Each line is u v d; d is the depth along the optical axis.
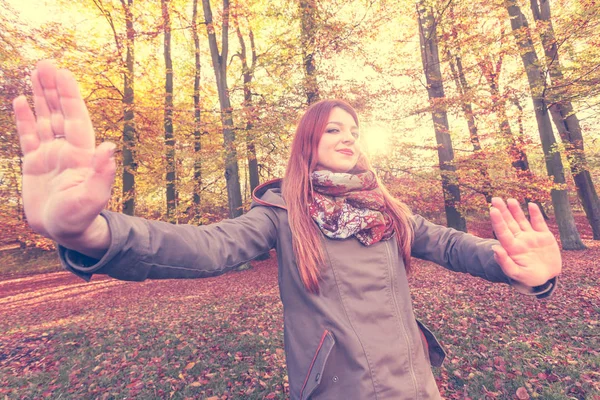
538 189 9.05
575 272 7.10
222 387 3.31
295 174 1.25
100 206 0.60
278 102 9.38
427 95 10.43
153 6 12.77
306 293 1.04
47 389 3.54
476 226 18.81
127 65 11.99
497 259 0.80
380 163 9.42
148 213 15.80
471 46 9.70
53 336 5.42
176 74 14.91
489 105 9.49
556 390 2.83
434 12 9.98
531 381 3.01
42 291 11.38
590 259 8.44
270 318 5.63
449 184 9.77
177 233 0.83
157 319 6.15
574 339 3.82
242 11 12.27
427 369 1.07
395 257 1.17
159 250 0.77
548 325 4.32
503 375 3.16
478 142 10.98
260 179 14.88
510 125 11.07
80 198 0.57
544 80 9.38
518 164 14.48
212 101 15.43
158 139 12.98
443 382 3.16
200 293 8.59
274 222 1.16
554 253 0.79
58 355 4.53
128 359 4.23
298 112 9.24
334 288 1.03
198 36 13.72
